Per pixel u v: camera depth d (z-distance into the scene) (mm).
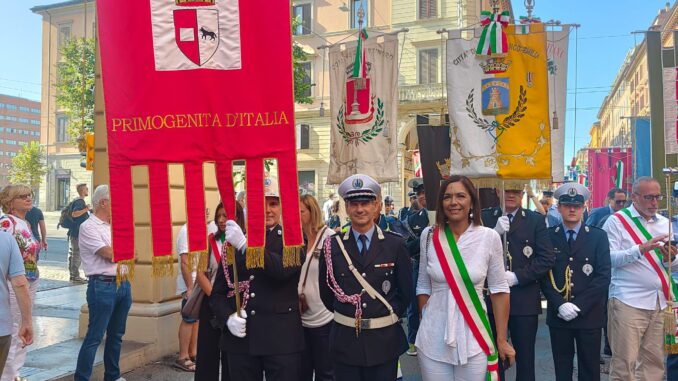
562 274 4824
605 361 6742
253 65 3789
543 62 5949
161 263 3701
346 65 7426
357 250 3818
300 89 22375
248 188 3756
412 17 25078
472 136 6027
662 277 4773
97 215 5258
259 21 3795
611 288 5051
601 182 19250
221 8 3768
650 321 4832
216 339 4852
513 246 4980
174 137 3734
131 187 3719
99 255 5156
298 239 3770
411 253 5801
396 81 7203
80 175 34906
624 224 5023
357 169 7258
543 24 5992
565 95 6344
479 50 5945
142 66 3723
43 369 5516
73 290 10719
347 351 3676
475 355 3447
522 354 4859
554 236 4961
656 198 4906
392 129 7215
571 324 4691
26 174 34719
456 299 3496
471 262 3521
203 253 3736
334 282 3760
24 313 4254
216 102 3766
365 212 3789
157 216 3717
